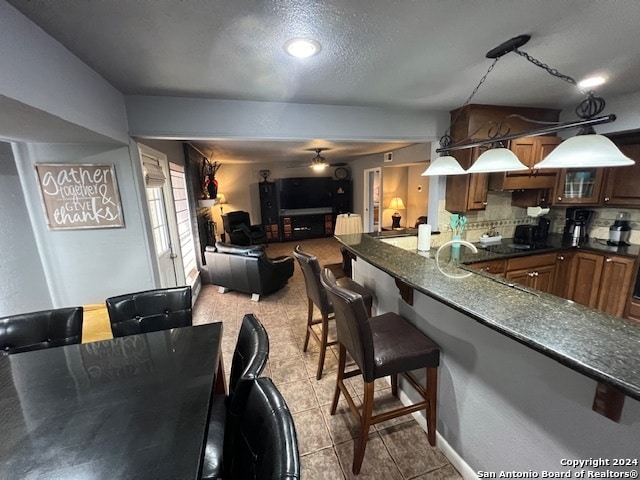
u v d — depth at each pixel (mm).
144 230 2379
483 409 1304
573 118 3020
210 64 1746
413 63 1805
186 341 1424
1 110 1269
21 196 2141
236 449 937
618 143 2791
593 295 2885
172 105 2318
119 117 2129
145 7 1181
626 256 2596
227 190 7602
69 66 1514
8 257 2062
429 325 1630
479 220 3455
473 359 1335
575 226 3277
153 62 1693
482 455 1337
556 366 981
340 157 7164
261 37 1452
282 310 3555
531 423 1094
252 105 2500
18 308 2115
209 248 4160
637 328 940
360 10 1246
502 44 1575
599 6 1252
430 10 1263
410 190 7441
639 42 1592
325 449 1638
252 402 872
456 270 1647
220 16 1261
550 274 2998
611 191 2869
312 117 2668
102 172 2217
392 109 2895
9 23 1112
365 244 2385
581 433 933
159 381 1124
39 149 2113
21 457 795
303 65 1797
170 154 3559
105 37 1399
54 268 2291
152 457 790
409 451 1602
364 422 1437
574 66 1923
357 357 1432
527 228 3236
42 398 1035
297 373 2318
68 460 783
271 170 7816
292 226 7918
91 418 936
